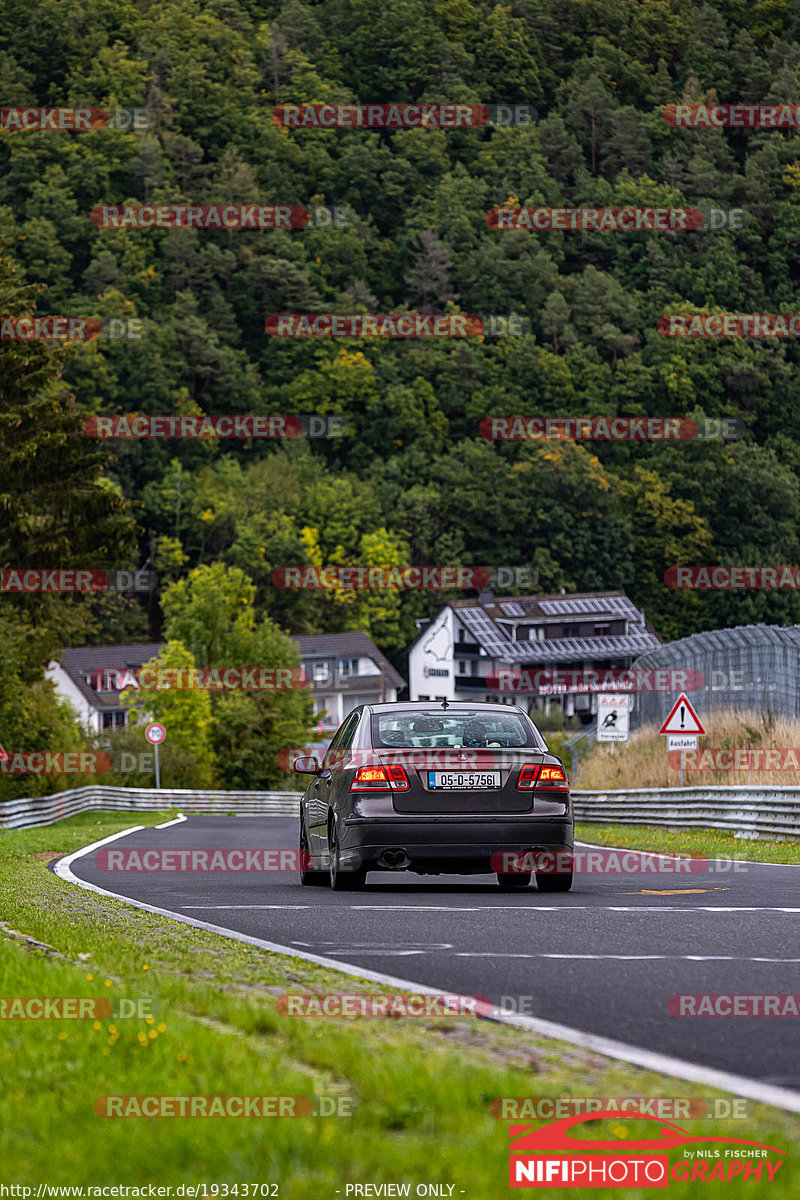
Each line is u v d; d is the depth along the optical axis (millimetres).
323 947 20094
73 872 39531
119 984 16344
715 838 54125
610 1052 12367
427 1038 13094
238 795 138125
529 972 17375
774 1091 10961
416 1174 8719
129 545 107250
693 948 19453
